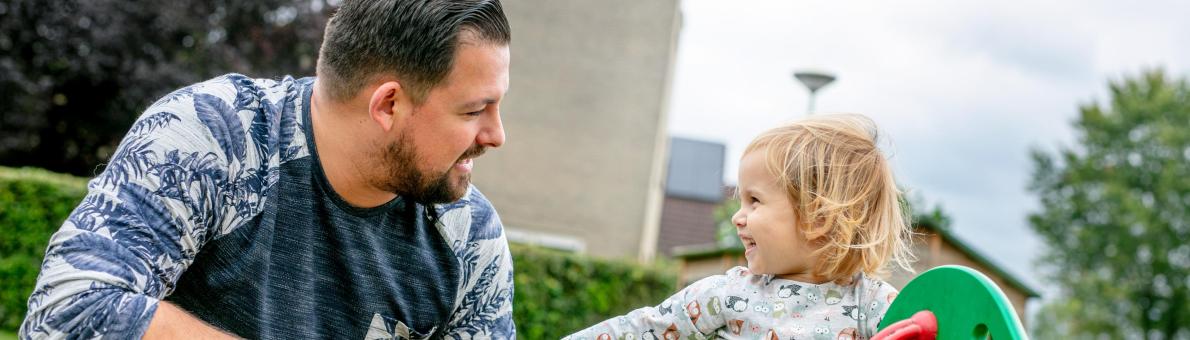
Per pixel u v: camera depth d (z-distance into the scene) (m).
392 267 2.35
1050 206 34.47
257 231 2.22
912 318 2.04
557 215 18.89
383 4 2.12
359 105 2.17
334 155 2.23
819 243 2.33
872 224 2.36
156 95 19.06
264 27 19.61
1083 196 33.97
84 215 1.96
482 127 2.23
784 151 2.36
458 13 2.12
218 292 2.23
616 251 18.81
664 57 18.98
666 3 19.00
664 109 19.66
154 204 2.03
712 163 34.81
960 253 12.52
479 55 2.13
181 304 2.24
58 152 20.64
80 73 19.41
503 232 2.51
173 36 19.48
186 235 2.09
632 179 18.88
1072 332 35.53
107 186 2.01
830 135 2.38
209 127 2.13
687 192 33.28
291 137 2.24
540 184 18.92
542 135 18.98
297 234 2.26
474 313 2.48
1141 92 34.53
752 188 2.40
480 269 2.44
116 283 1.92
